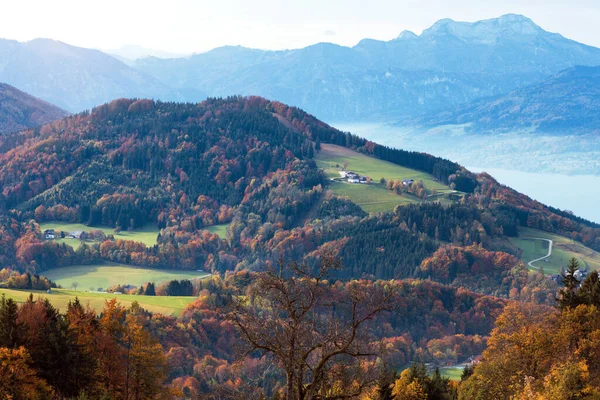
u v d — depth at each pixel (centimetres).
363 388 5459
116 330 8081
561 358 6919
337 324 5100
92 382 7450
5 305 7894
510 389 7044
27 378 6788
